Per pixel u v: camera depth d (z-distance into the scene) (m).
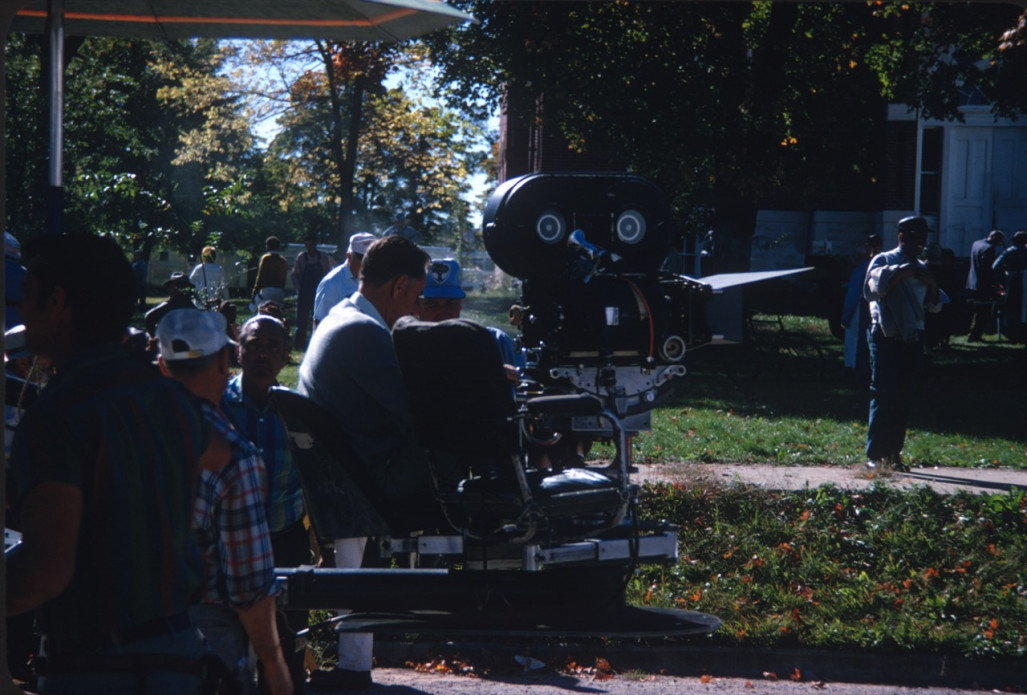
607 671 6.14
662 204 5.12
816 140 22.70
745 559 7.66
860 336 15.66
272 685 2.98
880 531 7.93
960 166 28.92
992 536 7.96
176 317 2.97
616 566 3.97
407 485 4.32
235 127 37.28
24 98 18.12
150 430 2.48
